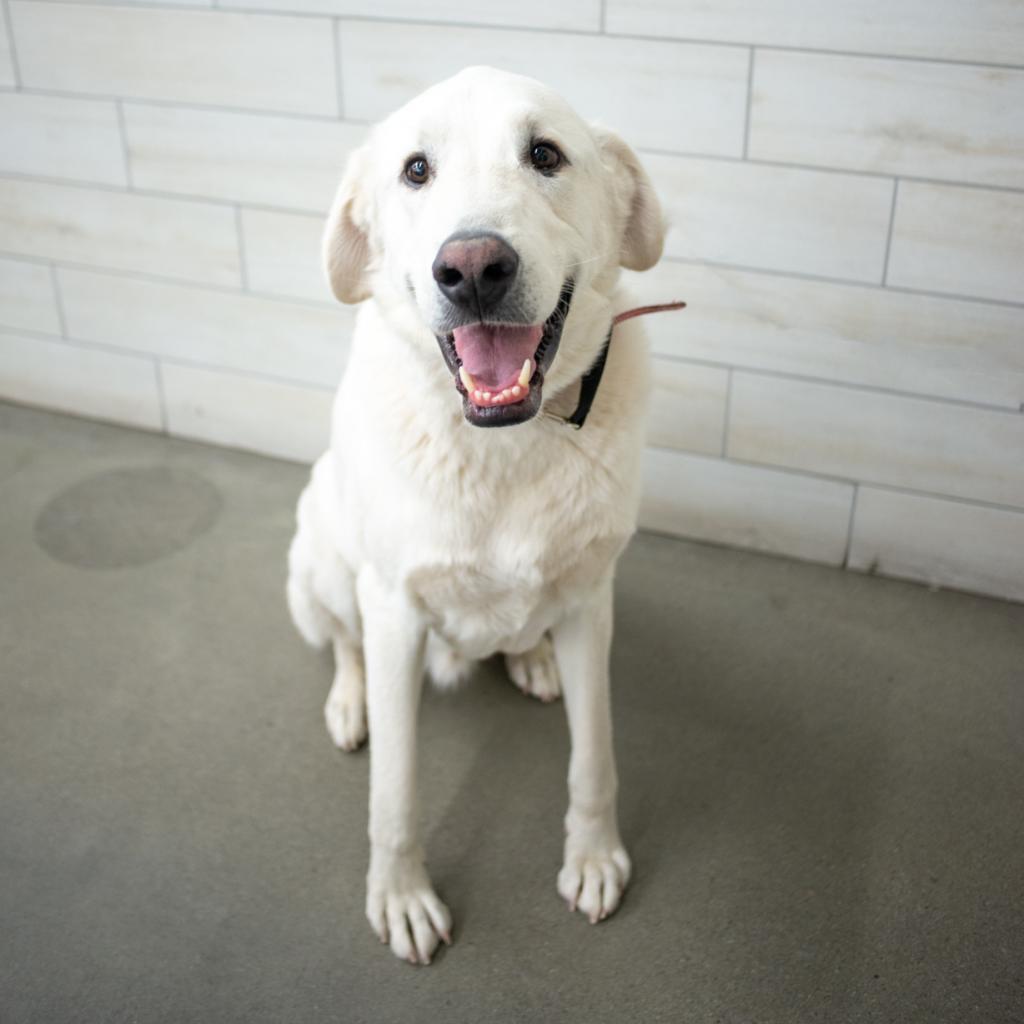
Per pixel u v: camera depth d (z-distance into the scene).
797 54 2.14
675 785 2.01
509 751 2.10
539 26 2.29
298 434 2.99
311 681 2.28
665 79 2.25
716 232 2.35
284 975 1.68
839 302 2.32
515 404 1.38
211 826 1.93
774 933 1.73
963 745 2.09
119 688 2.24
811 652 2.33
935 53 2.05
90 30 2.67
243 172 2.69
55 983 1.66
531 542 1.58
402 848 1.72
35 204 2.97
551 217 1.40
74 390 3.22
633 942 1.73
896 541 2.51
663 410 2.57
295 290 2.79
